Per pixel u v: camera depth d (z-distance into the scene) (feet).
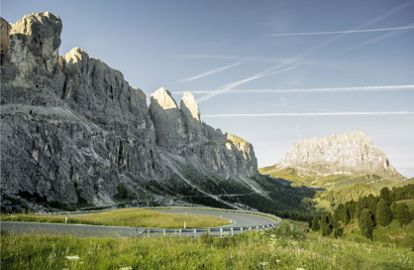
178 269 31.22
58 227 99.86
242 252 41.45
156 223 137.28
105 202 440.86
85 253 34.14
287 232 82.07
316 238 87.45
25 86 497.87
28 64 518.37
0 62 493.36
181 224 139.23
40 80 531.09
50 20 584.40
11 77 492.95
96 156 489.26
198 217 166.81
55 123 449.48
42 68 544.62
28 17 563.07
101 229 100.37
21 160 355.56
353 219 427.33
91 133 517.55
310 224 537.65
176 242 52.39
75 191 400.06
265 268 33.01
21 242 38.81
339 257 48.16
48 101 509.76
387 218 357.00
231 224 153.89
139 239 52.70
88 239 47.44
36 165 369.09
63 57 637.71
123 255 34.12
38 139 392.88
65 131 452.76
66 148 426.10
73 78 646.33
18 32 538.06
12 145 358.84
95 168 467.93
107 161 522.06
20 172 346.13
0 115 386.52
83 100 647.56
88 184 432.25
